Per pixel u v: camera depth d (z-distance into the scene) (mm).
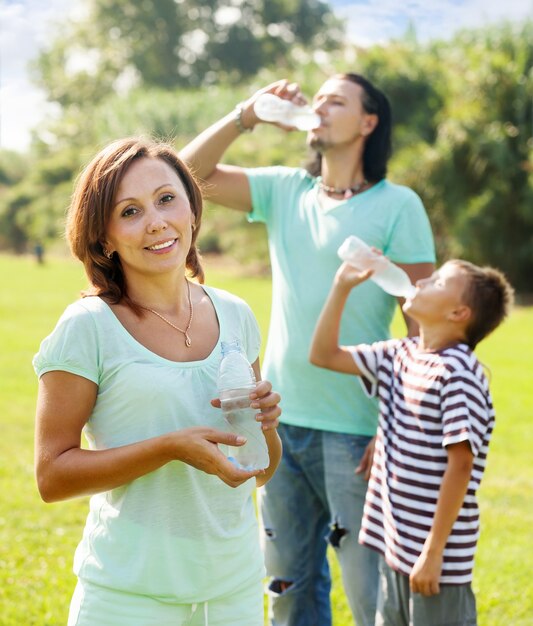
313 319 3100
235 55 49281
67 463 1938
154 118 29859
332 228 3125
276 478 3188
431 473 2596
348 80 3186
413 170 18469
